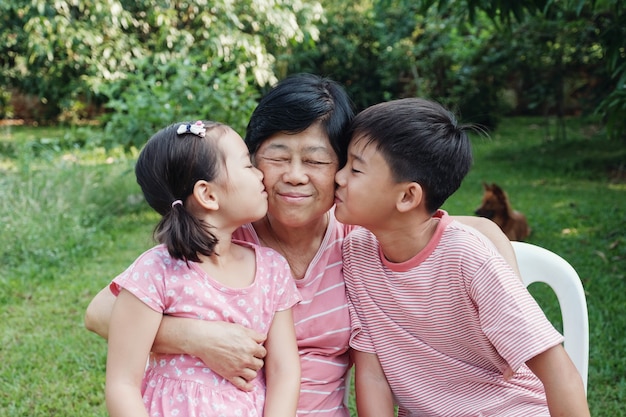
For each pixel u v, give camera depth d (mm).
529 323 1651
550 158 8711
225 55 8594
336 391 1954
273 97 1776
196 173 1689
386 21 11477
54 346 3719
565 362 1650
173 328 1672
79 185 6191
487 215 5297
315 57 11805
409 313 1844
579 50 8836
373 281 1894
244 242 1864
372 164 1723
